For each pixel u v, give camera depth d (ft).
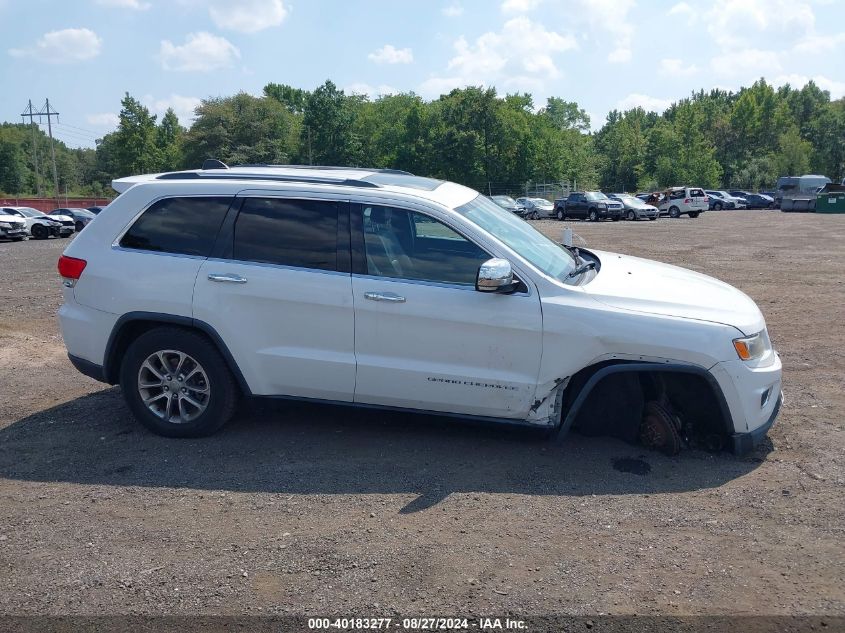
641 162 324.39
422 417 15.85
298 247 15.81
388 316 15.23
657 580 10.85
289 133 275.39
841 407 18.79
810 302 34.81
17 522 12.78
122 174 296.51
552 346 14.71
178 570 11.19
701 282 16.69
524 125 249.14
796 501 13.39
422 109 256.93
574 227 116.88
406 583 10.78
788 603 10.27
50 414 18.49
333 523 12.64
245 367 15.96
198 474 14.74
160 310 16.08
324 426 17.34
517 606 10.20
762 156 351.25
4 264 62.03
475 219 15.89
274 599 10.41
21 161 370.32
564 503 13.37
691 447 15.83
